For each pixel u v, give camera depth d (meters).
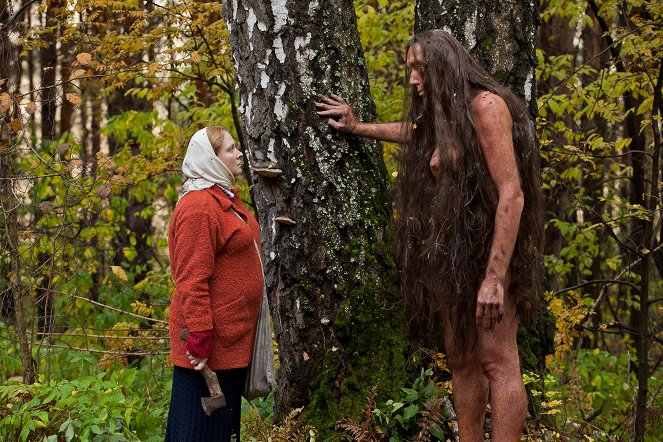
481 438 2.88
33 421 3.19
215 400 2.56
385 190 3.26
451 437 3.06
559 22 7.23
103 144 9.35
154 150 5.96
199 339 2.52
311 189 3.08
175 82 4.98
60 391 3.36
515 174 2.54
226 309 2.62
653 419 4.52
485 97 2.59
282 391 3.20
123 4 4.69
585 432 4.05
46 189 5.93
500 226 2.52
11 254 4.11
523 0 3.30
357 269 3.10
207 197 2.61
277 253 3.15
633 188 6.55
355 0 5.58
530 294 2.71
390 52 5.64
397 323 3.16
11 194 4.05
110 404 3.25
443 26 3.26
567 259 5.92
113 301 5.33
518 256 2.68
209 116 5.78
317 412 3.06
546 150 4.82
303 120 3.07
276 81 3.07
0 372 4.77
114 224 6.16
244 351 2.67
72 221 4.38
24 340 4.11
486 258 2.62
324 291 3.11
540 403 3.33
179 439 2.62
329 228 3.09
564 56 5.55
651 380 5.20
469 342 2.72
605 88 4.79
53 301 4.50
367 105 3.22
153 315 5.25
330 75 3.10
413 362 3.17
